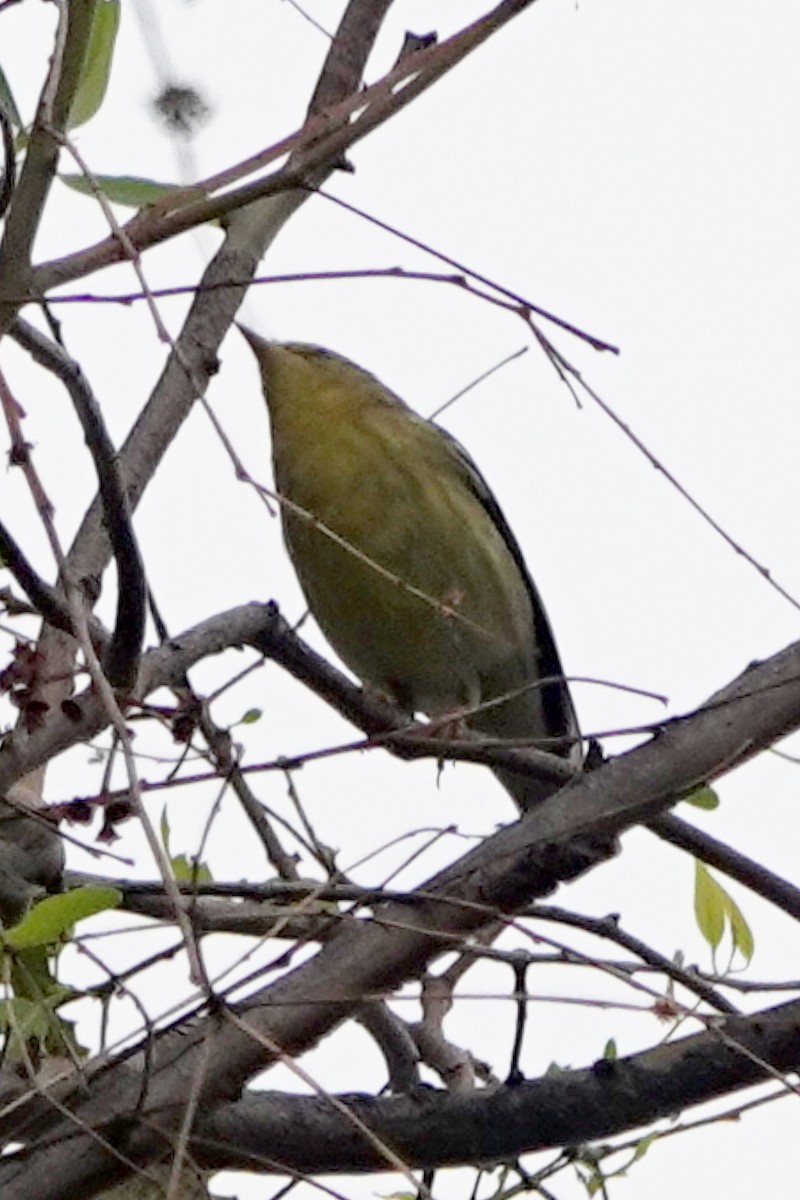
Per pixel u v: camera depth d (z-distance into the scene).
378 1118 6.85
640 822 6.95
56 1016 6.52
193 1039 6.71
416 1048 8.79
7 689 6.79
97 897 6.25
